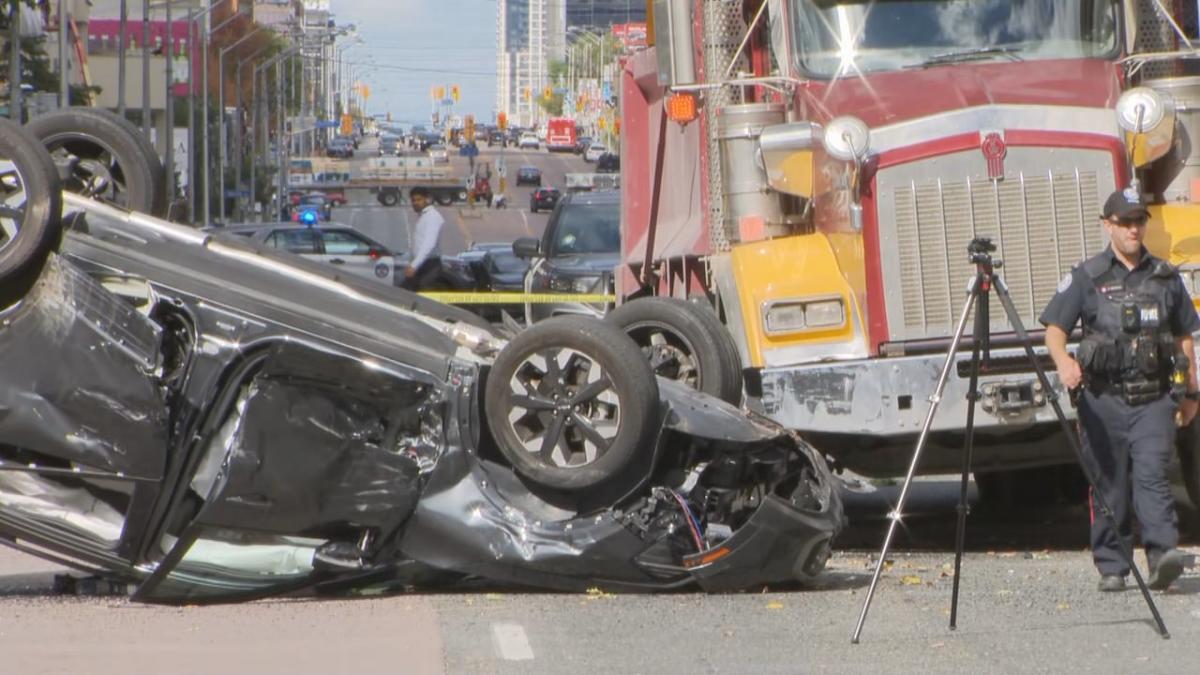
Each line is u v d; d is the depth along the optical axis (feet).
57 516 74.49
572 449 73.51
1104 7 92.48
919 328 84.23
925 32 92.48
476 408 74.33
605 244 179.52
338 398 72.90
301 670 59.72
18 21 297.53
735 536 73.15
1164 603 71.36
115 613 71.05
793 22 93.20
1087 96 87.76
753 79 93.20
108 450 72.33
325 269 81.82
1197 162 88.94
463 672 59.47
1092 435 73.31
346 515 72.84
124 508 75.51
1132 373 72.02
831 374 83.35
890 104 88.43
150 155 88.28
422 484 73.92
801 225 91.45
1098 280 73.00
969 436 67.82
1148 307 72.23
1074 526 102.94
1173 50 94.02
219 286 75.00
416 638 64.95
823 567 76.38
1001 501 109.81
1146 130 83.61
